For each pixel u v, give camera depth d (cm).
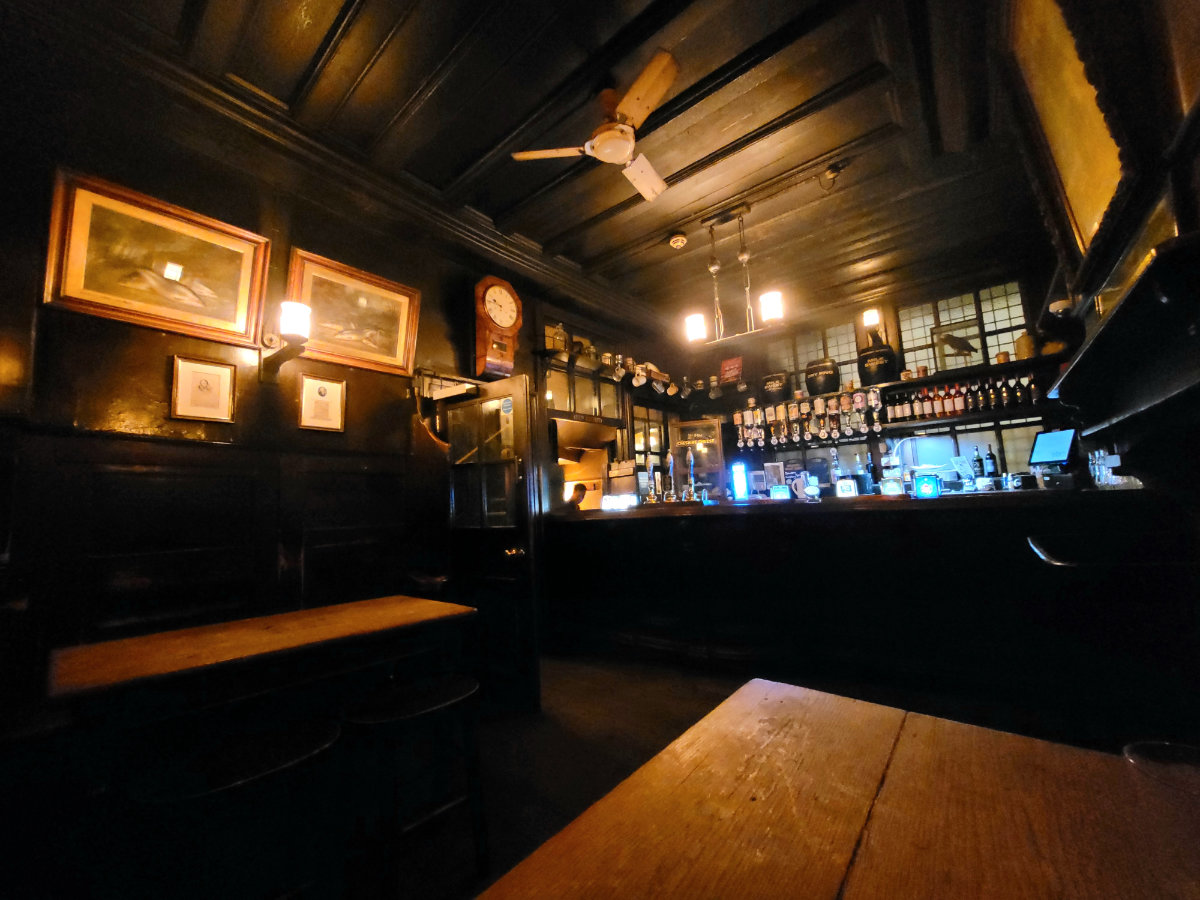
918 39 270
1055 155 238
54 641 224
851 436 620
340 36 256
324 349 336
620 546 435
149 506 257
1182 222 140
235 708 181
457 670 258
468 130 322
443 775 226
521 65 276
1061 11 143
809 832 66
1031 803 70
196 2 234
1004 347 570
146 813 152
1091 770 76
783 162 367
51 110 247
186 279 277
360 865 182
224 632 201
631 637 424
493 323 444
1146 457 168
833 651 340
